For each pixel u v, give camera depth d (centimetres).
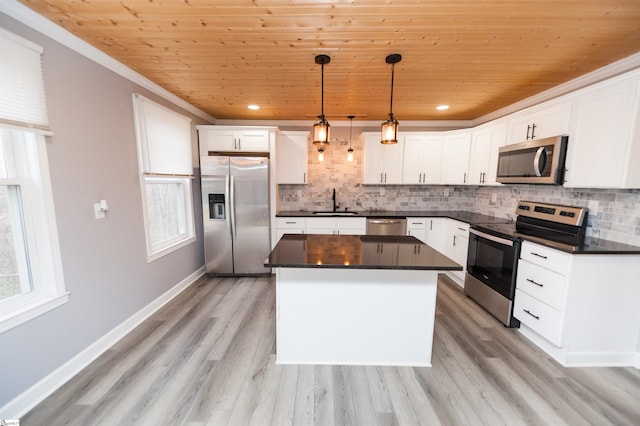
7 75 147
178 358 206
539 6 155
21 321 155
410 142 421
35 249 170
